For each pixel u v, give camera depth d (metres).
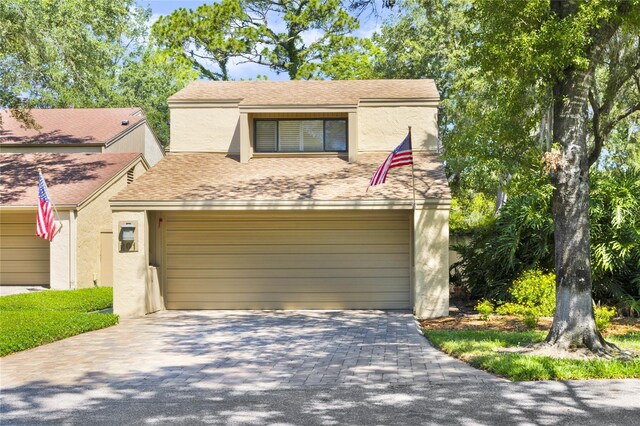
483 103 20.39
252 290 17.73
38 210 20.17
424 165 18.66
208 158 19.97
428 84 22.19
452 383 8.45
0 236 22.78
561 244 10.38
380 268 17.61
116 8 26.44
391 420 6.86
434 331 13.12
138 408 7.48
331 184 17.34
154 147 34.22
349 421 6.86
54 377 9.20
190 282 17.83
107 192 23.89
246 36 36.47
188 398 7.91
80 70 25.64
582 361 9.37
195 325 14.67
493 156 11.64
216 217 17.81
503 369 8.83
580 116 10.38
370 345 11.68
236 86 22.33
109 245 23.59
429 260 16.12
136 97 47.47
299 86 22.17
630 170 17.59
